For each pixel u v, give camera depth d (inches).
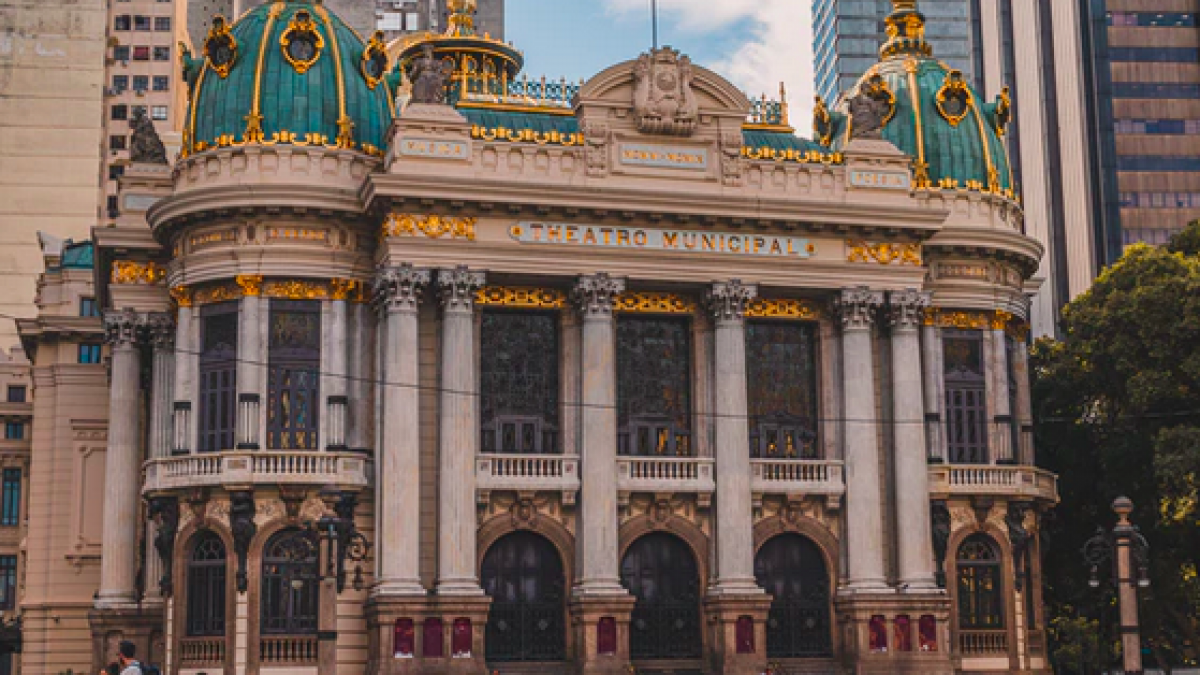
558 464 2174.0
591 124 2234.3
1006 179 2568.9
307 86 2249.0
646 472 2204.7
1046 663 2448.3
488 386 2224.4
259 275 2146.9
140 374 2356.1
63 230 4446.4
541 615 2171.5
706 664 2192.4
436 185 2113.7
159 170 2377.0
